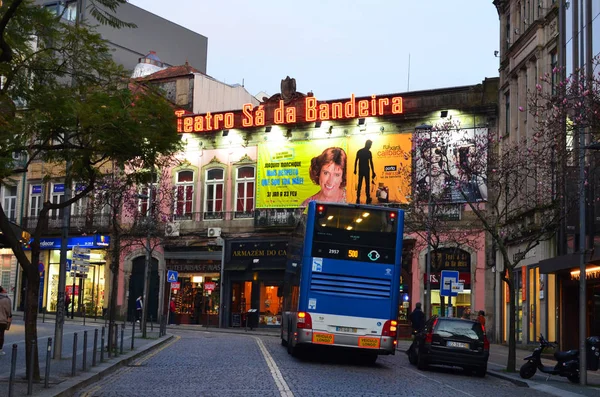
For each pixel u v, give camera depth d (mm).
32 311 15273
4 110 14156
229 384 16109
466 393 16766
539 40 34156
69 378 15828
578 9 29156
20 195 56812
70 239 54719
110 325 22812
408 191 43031
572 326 30031
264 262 48062
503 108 41156
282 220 47375
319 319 22062
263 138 48844
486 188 41281
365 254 22281
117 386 15695
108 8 13031
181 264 51094
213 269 50062
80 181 18625
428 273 34906
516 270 36719
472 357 22078
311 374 19156
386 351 22172
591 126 18625
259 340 35250
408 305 43312
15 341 27484
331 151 46219
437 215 38625
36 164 56406
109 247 52594
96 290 54281
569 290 30172
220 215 50000
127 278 52719
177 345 30359
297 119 47156
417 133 36844
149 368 20125
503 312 39188
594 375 23359
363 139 45344
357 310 22156
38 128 14570
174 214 51250
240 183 49688
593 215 25172
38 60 15086
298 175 47188
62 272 21078
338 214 22438
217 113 50062
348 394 14977
